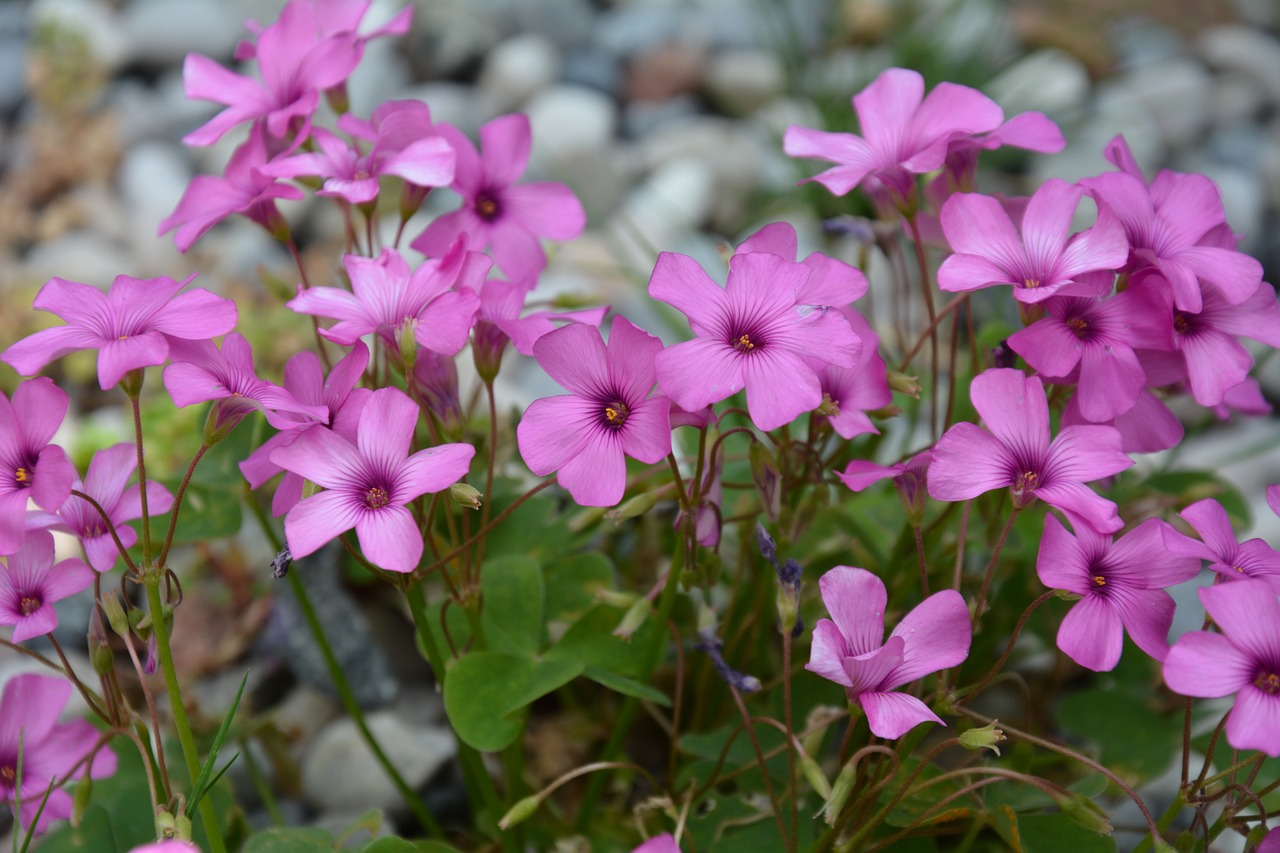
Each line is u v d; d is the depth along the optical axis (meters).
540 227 0.36
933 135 0.34
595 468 0.31
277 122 0.34
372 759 0.39
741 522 0.36
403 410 0.31
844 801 0.31
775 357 0.31
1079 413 0.32
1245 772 0.34
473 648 0.35
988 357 0.36
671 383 0.31
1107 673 0.38
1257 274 0.32
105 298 0.32
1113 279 0.32
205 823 0.32
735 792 0.36
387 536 0.31
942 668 0.31
